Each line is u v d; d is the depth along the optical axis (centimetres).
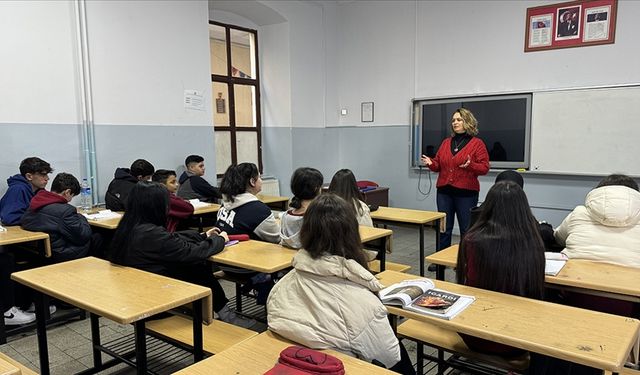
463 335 187
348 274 146
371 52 671
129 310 166
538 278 179
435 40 605
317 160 699
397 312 165
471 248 188
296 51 650
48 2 396
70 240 326
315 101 687
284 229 258
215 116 614
